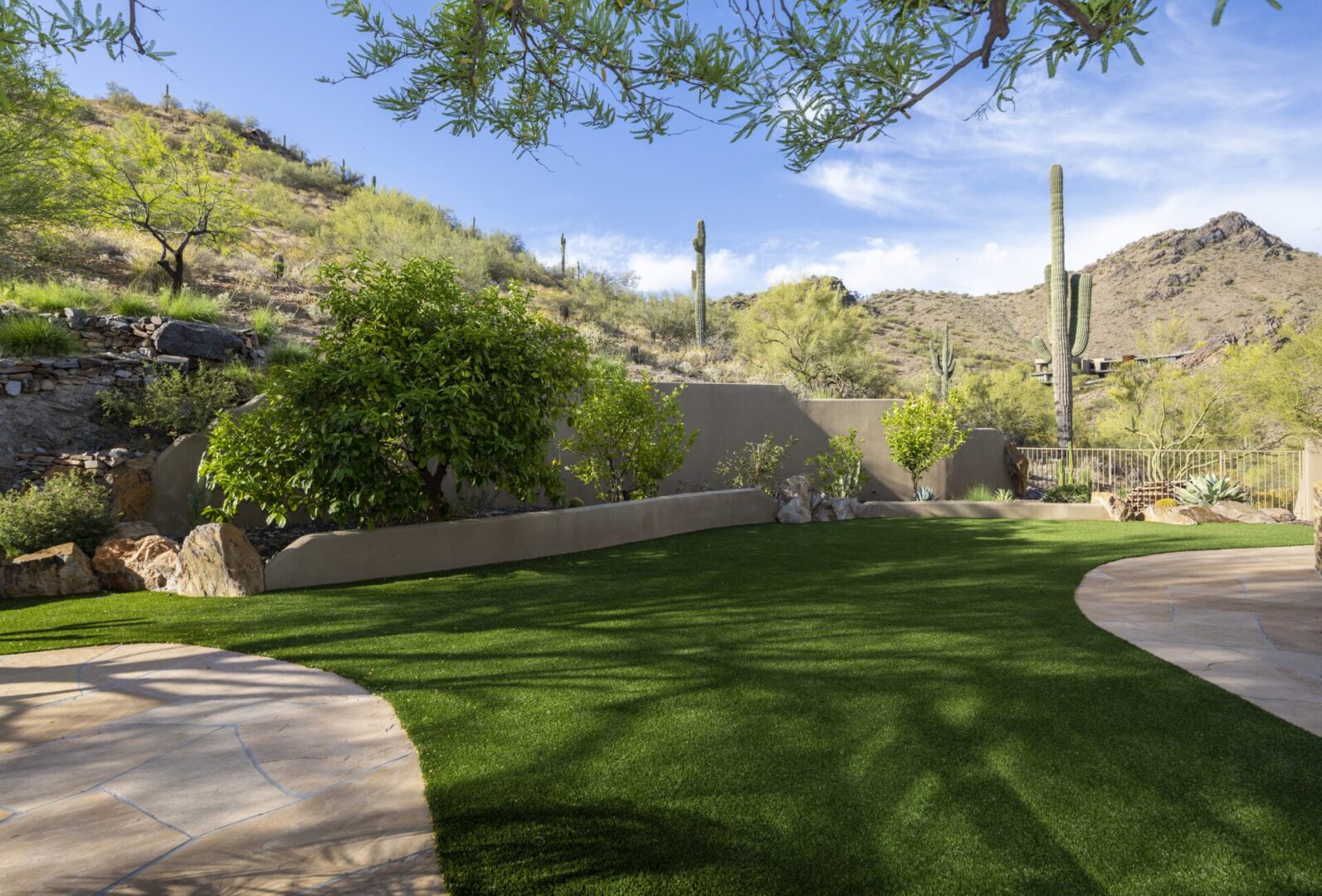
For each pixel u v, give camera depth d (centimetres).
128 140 1595
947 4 213
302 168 4116
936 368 2728
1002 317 8338
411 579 714
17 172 911
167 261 1563
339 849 246
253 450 719
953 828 253
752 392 1505
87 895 222
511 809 270
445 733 343
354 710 375
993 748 316
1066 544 918
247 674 434
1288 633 501
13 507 722
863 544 927
